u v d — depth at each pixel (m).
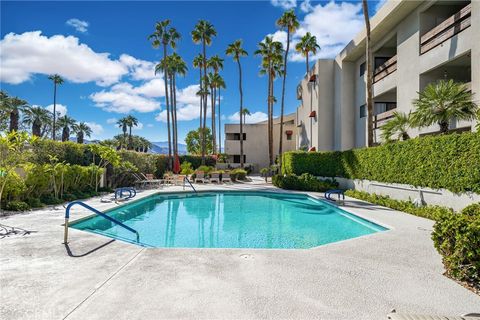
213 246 7.84
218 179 24.78
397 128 13.66
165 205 14.89
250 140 40.22
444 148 9.56
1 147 8.95
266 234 9.14
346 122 23.59
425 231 7.56
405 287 4.04
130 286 3.91
